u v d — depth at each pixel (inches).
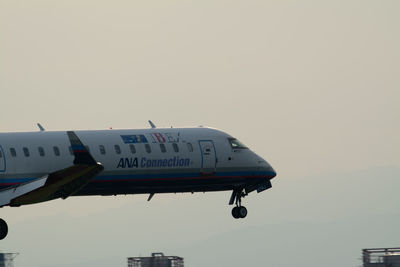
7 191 7234.3
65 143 7623.0
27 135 7593.5
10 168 7440.9
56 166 7554.1
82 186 7086.6
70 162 7593.5
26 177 7480.3
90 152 7667.3
